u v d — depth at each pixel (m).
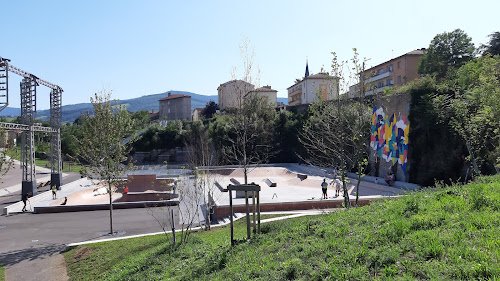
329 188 27.58
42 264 13.34
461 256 4.33
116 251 13.57
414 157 24.97
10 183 41.81
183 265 8.88
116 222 20.38
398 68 50.62
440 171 22.80
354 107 14.55
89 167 17.98
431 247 4.70
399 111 26.75
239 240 8.98
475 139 14.90
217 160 44.47
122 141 20.00
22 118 27.34
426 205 6.96
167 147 60.50
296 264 5.50
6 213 23.22
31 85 27.52
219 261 7.51
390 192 22.69
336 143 16.36
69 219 21.52
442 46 38.56
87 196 31.38
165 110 95.44
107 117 17.94
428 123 23.62
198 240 12.07
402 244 5.16
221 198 24.42
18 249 15.47
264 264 6.14
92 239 16.84
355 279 4.48
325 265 5.10
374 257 4.92
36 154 73.00
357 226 6.89
